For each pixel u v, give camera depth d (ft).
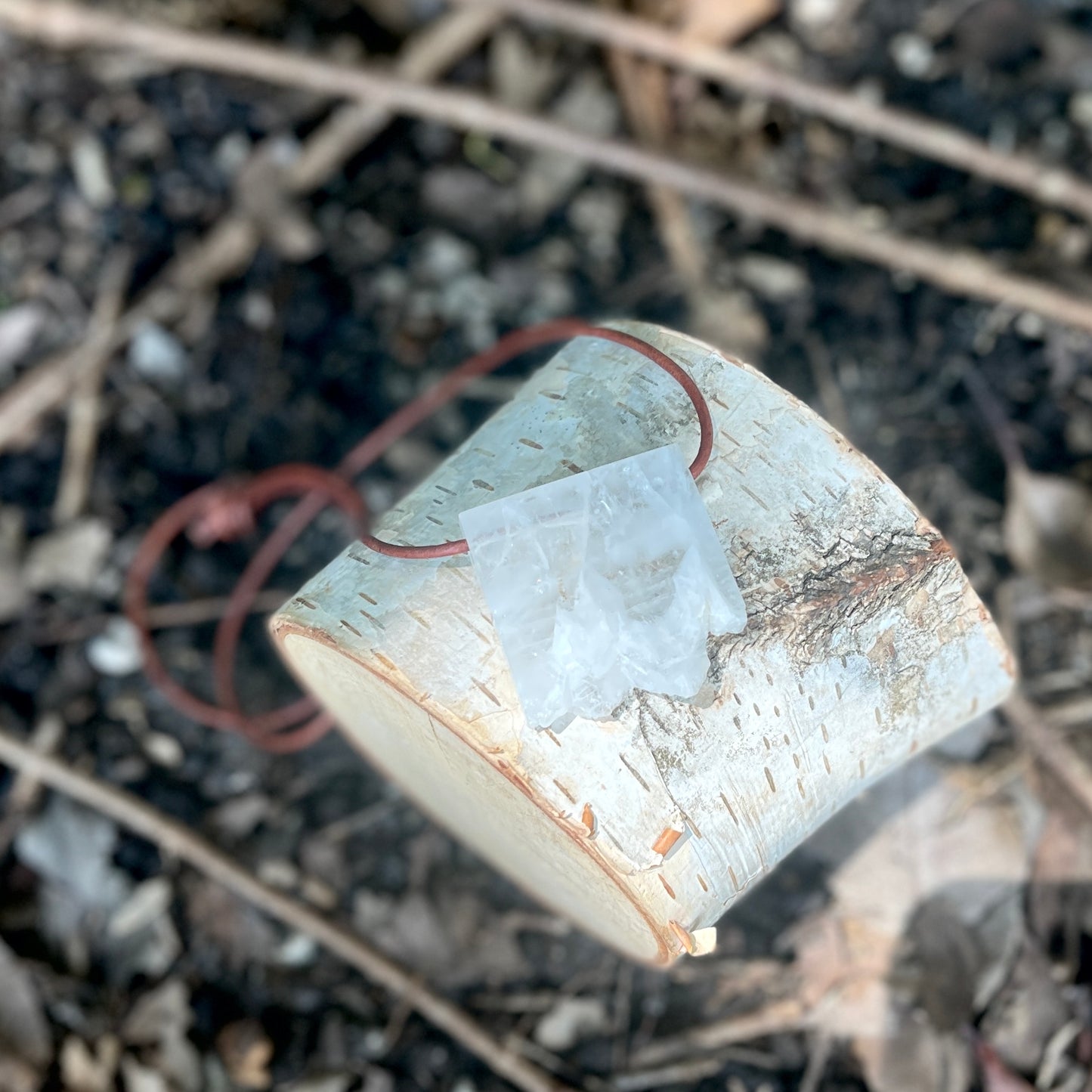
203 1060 1.02
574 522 0.70
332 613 0.74
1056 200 1.24
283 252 1.29
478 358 1.10
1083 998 0.98
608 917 0.84
